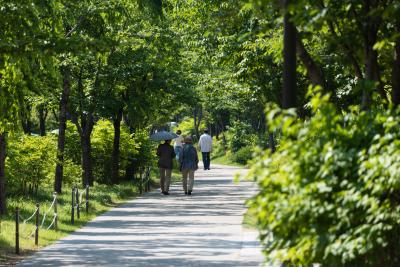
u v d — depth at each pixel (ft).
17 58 84.43
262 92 163.94
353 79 102.37
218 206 162.91
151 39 180.55
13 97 99.19
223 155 467.93
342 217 41.68
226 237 110.01
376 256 44.65
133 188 209.67
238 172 43.55
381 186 41.09
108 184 222.07
